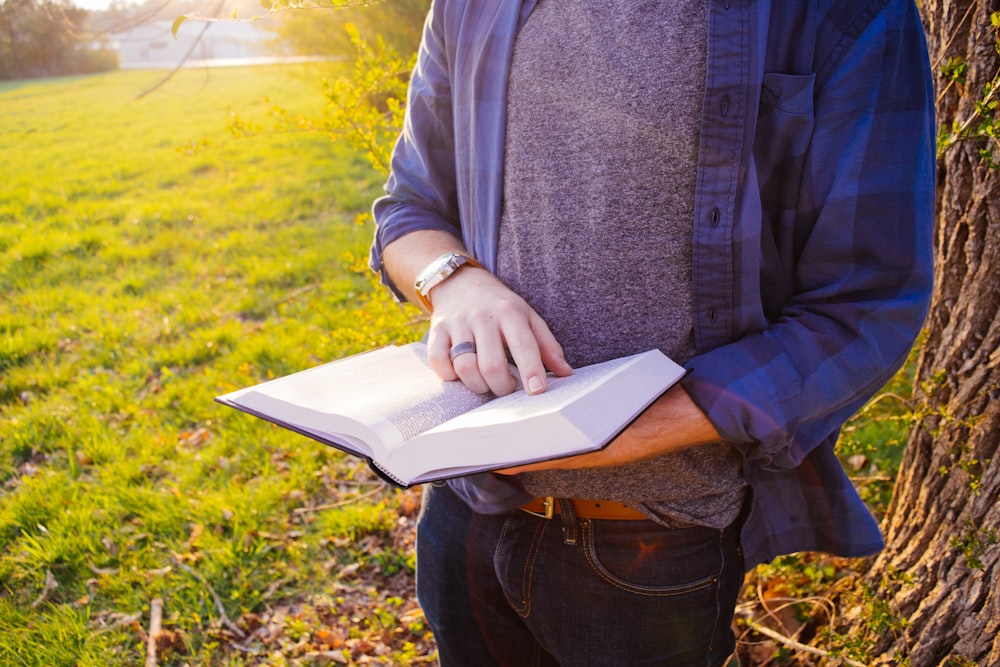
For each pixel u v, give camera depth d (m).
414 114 1.18
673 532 1.02
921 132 0.82
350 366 0.94
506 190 1.02
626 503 0.99
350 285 5.00
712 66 0.85
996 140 1.33
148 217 6.87
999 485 1.44
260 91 16.45
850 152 0.83
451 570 1.19
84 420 3.47
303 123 2.50
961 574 1.49
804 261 0.89
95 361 4.12
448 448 0.68
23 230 6.59
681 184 0.90
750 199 0.87
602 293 0.96
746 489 1.06
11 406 3.66
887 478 2.18
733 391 0.83
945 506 1.55
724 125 0.85
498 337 0.87
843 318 0.85
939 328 1.62
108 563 2.59
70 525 2.73
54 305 4.91
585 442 0.63
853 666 1.65
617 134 0.91
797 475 1.08
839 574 2.08
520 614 1.14
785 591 2.09
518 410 0.70
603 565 1.02
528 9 0.97
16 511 2.80
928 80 0.84
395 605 2.44
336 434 0.76
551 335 0.90
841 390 0.84
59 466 3.18
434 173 1.19
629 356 0.91
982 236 1.45
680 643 1.05
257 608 2.43
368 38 9.38
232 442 3.24
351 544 2.69
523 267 1.02
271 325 4.46
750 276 0.90
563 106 0.94
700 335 0.94
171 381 3.87
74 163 9.62
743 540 1.10
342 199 7.18
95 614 2.38
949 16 1.43
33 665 2.17
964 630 1.46
